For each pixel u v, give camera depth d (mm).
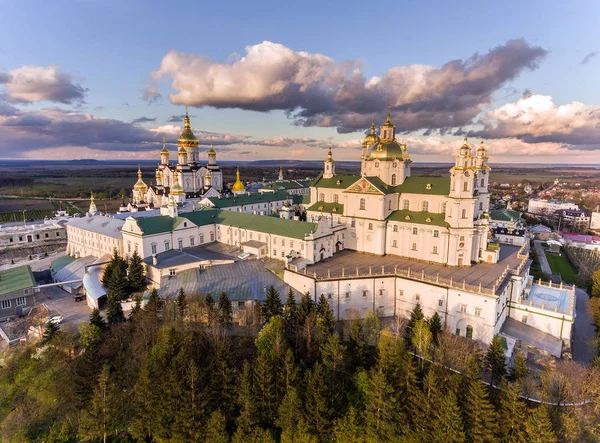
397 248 110562
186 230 119438
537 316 87750
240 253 114062
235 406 63375
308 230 104312
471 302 82250
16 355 82438
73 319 94812
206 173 188375
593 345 85438
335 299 91875
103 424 64562
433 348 74375
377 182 111875
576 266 155375
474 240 102875
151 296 83625
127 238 114125
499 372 66562
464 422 56344
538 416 52562
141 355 72500
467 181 96875
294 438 58406
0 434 65688
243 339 76812
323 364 66312
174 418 60812
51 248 176125
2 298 101375
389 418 58562
